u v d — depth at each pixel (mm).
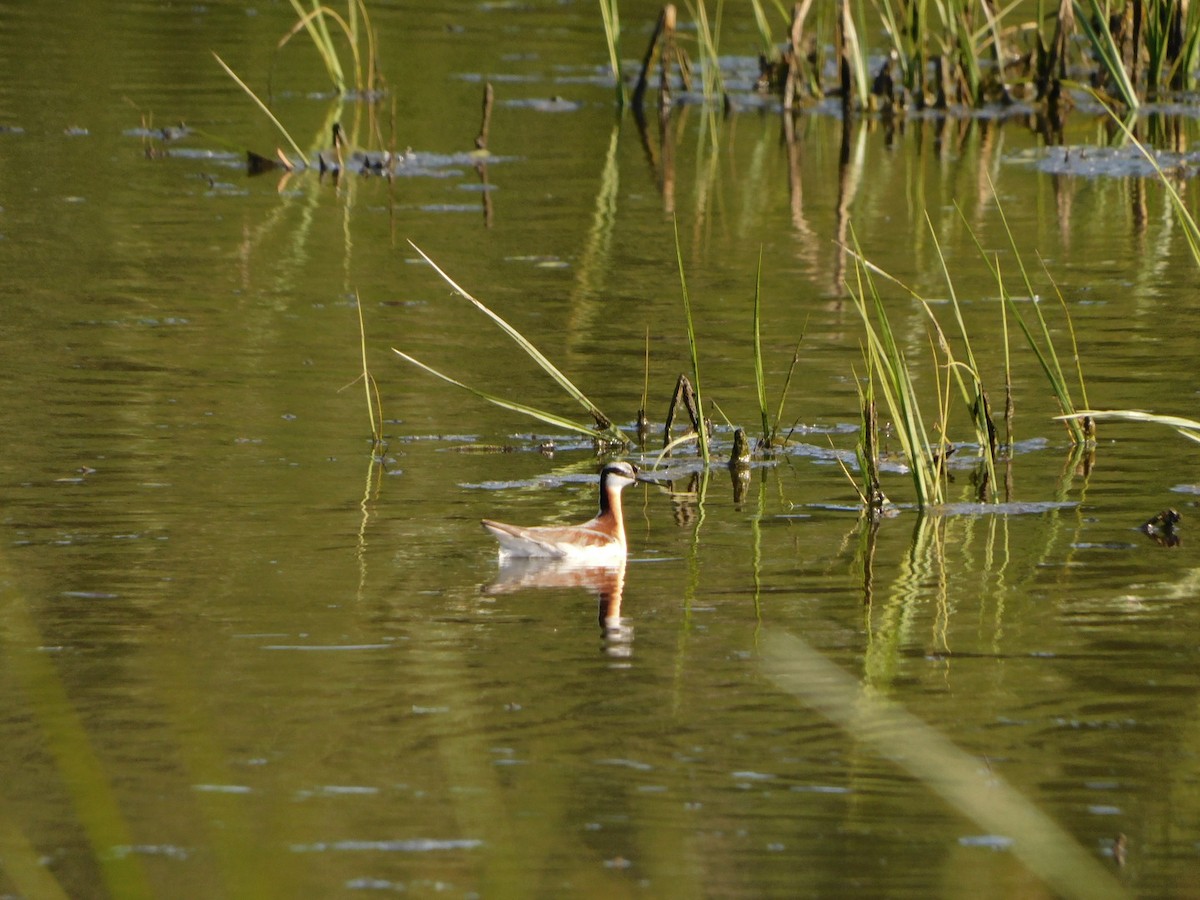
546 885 9297
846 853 9688
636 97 38438
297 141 33844
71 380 19719
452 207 29422
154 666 12148
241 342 21469
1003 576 14266
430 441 18094
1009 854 9711
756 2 41156
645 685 11930
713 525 15680
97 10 46094
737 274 25172
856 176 32469
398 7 48375
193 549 14617
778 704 11672
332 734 11109
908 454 16391
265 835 9820
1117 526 15594
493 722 11336
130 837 9812
